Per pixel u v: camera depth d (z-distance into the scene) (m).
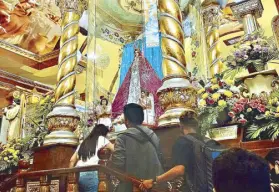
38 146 5.26
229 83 4.49
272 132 3.59
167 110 4.02
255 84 4.46
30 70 11.76
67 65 5.58
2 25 10.64
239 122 3.74
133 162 2.83
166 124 3.75
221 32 8.32
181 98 4.02
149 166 2.82
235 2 7.37
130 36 7.78
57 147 4.80
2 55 10.94
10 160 5.75
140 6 7.54
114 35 7.77
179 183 2.65
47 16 11.30
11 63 11.23
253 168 1.15
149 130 3.03
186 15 7.13
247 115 3.82
